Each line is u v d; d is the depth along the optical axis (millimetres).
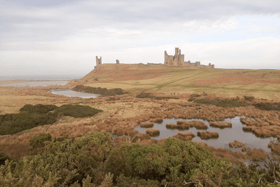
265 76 68312
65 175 7445
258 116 26766
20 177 6363
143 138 17328
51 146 10305
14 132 18188
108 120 23906
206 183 6527
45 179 6848
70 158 8664
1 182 5781
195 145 10125
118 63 180125
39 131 18594
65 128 20234
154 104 38938
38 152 11859
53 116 25562
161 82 81812
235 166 11375
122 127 20625
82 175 8406
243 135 18969
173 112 30000
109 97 54875
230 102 38969
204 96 48844
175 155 9250
